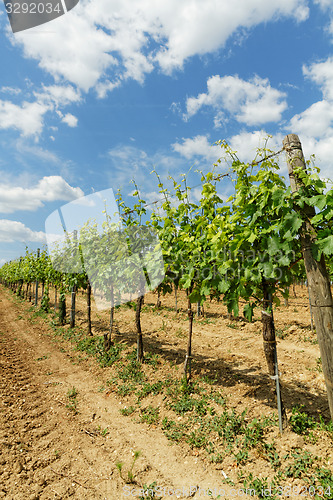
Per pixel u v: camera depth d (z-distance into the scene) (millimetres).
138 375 5785
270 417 4027
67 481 3248
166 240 5539
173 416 4383
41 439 4137
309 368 5668
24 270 21406
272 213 3502
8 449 3814
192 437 3803
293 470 3053
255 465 3244
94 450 3828
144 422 4391
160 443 3855
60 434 4246
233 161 4039
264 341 3879
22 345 9312
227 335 8516
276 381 3750
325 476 2936
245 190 3707
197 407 4402
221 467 3299
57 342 9406
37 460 3631
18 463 3514
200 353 6891
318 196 3047
